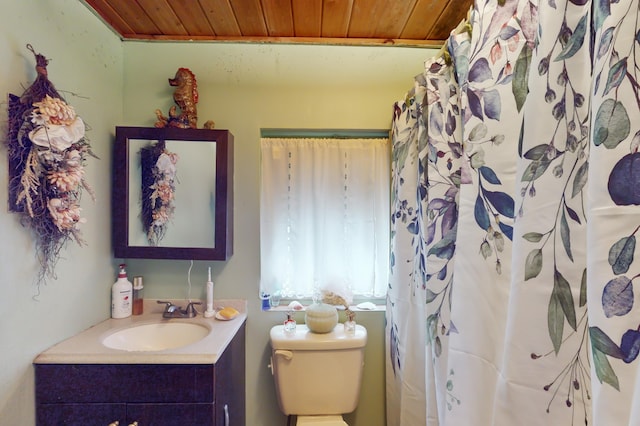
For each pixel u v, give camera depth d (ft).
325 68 5.15
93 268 4.28
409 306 4.22
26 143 3.10
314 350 4.50
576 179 1.83
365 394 5.17
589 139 1.63
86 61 4.16
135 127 4.61
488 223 2.50
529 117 2.02
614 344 1.41
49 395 3.33
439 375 3.18
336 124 5.16
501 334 2.37
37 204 3.21
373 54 5.16
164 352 3.49
